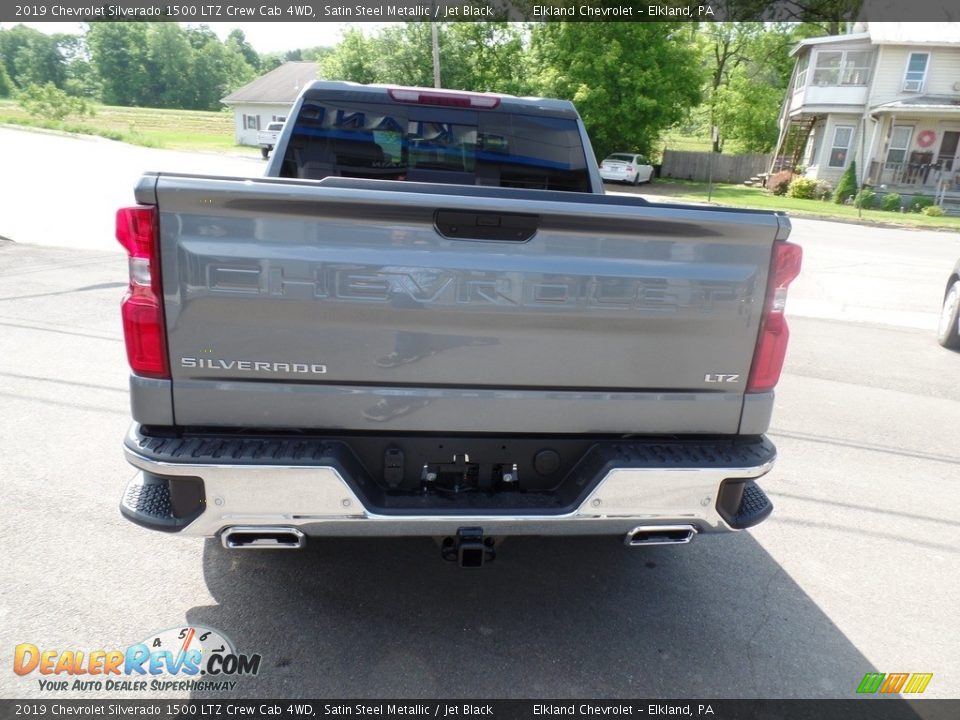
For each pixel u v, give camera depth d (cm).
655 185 3494
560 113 394
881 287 1191
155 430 228
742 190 3400
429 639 269
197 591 291
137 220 210
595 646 270
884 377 686
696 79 3559
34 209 1464
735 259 239
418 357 230
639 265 234
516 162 399
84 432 443
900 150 2978
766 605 305
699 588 315
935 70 2895
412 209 218
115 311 736
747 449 255
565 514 237
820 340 826
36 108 4278
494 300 228
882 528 382
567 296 231
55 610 274
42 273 912
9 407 477
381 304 223
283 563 315
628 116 3412
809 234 1978
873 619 299
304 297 219
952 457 491
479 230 224
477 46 3338
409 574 312
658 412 249
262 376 225
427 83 3281
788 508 400
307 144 383
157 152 3103
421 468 245
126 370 562
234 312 218
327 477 221
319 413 231
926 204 2739
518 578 315
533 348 235
